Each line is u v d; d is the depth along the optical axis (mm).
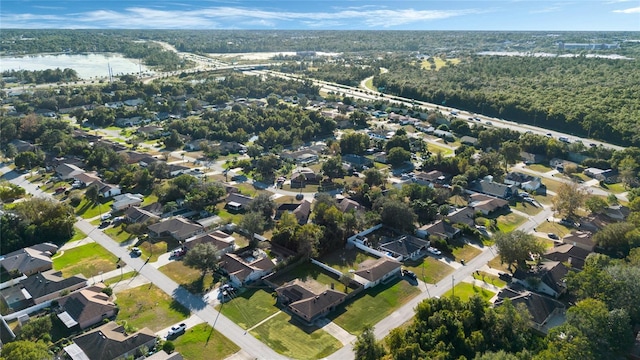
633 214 161125
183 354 102000
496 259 147250
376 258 147375
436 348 96500
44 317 108875
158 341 106062
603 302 107812
